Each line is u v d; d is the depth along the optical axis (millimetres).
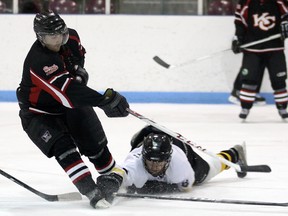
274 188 13906
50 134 11867
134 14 30750
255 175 15281
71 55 12234
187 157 12992
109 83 30891
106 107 11500
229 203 11852
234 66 30672
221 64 30719
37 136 11992
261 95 31281
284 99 25719
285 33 24859
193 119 26109
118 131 22875
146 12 31766
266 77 31094
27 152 18719
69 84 11344
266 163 16938
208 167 13562
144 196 11727
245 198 12922
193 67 30812
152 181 12719
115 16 30562
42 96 11883
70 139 11984
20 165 16656
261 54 25422
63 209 11797
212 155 12805
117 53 30766
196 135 22031
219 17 30625
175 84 30891
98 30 30688
